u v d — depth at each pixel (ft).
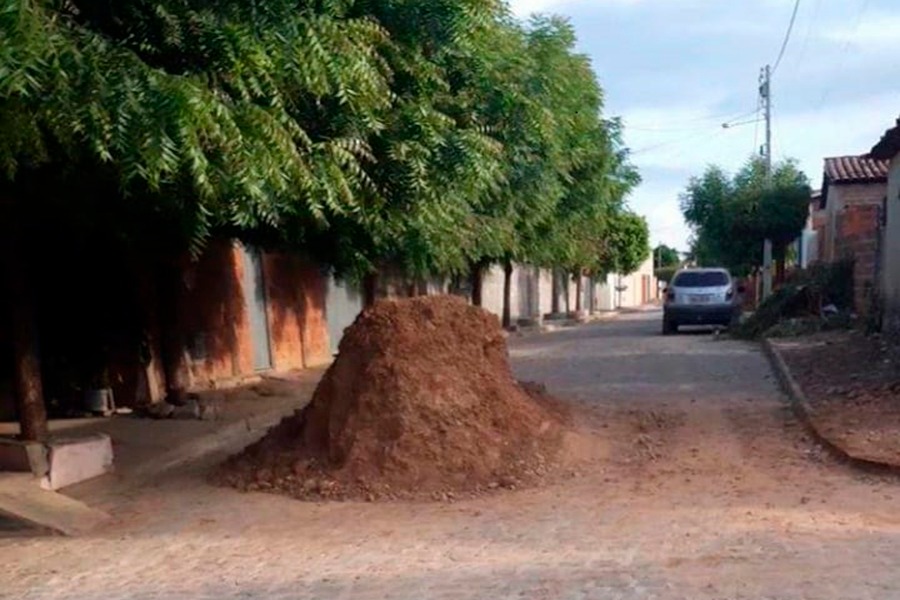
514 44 41.45
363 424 29.94
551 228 75.10
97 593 20.30
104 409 44.42
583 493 27.58
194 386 52.01
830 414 35.63
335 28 22.97
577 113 55.06
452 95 33.42
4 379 40.96
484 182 32.58
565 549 22.11
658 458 31.68
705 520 24.06
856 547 21.26
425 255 41.34
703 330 91.66
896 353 48.21
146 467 34.09
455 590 19.40
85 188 28.07
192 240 29.55
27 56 16.84
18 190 27.91
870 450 29.63
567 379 52.95
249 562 22.17
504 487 28.37
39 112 18.92
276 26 22.26
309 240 37.88
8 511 26.30
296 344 65.00
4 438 31.96
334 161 25.12
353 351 31.83
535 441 31.01
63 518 26.32
